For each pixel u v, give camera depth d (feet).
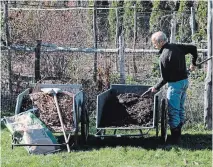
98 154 24.18
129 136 25.99
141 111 26.11
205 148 25.34
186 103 30.60
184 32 52.90
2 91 34.96
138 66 39.11
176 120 25.76
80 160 23.18
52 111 26.09
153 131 28.78
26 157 23.70
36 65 36.14
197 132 28.78
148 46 47.21
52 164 22.47
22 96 26.81
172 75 25.21
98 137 26.68
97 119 24.84
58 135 28.14
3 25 40.70
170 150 24.77
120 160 23.26
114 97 27.43
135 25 50.60
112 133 28.40
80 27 44.60
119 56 33.86
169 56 24.90
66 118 25.90
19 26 41.96
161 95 26.40
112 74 35.73
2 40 36.86
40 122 24.94
